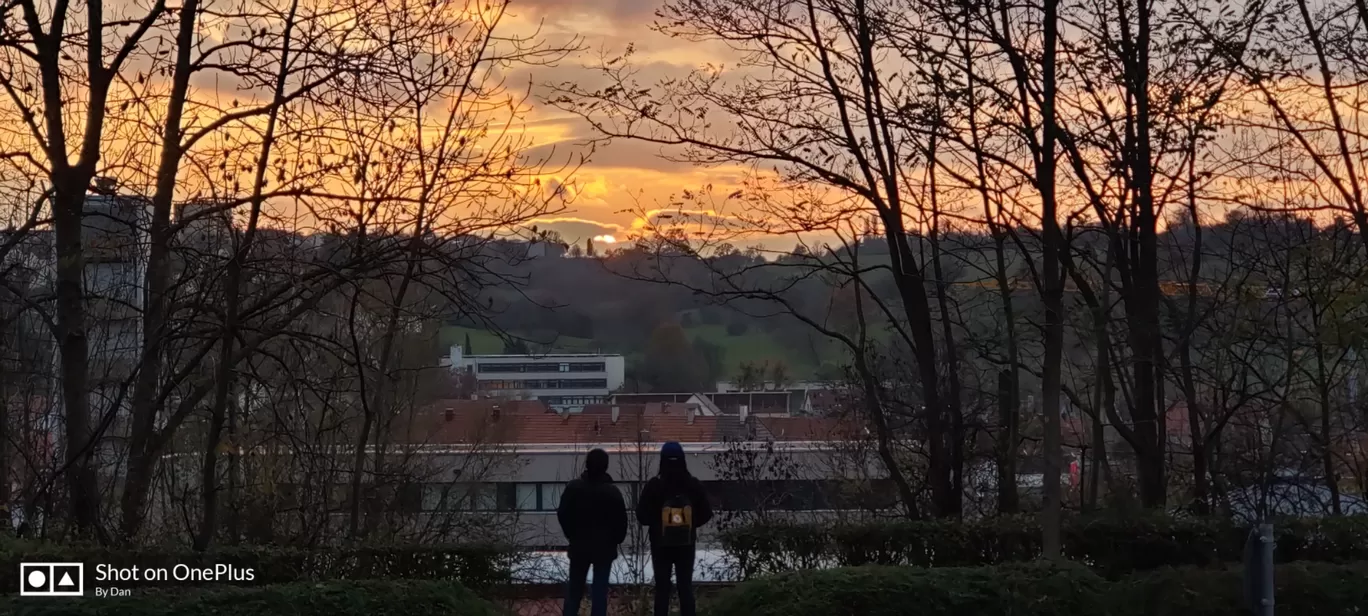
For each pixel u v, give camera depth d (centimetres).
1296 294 1071
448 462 1566
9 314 1063
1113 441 1295
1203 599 700
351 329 916
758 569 915
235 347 1014
